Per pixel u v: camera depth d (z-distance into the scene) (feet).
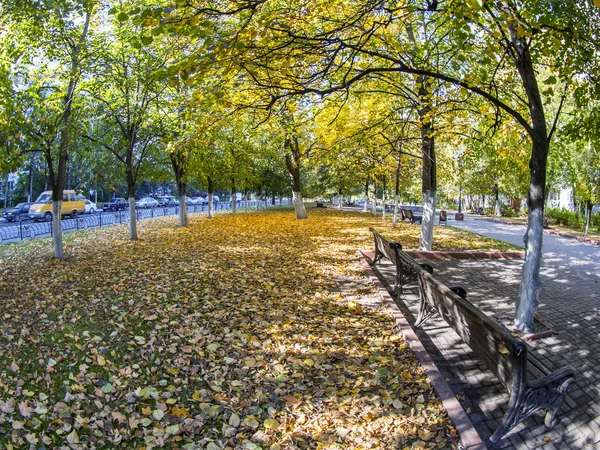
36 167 111.24
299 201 74.84
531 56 20.38
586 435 10.43
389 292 22.71
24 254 36.47
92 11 31.24
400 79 30.25
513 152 30.07
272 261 31.32
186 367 13.37
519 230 65.67
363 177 86.99
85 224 70.23
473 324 11.57
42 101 29.66
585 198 60.44
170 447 9.53
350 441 9.64
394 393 11.72
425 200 35.81
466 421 10.09
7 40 26.55
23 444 9.41
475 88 17.81
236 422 10.43
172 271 27.32
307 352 14.55
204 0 12.22
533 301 17.62
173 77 12.55
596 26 17.30
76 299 20.54
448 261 33.99
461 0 12.67
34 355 13.93
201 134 18.42
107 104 38.19
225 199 278.67
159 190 232.32
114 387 11.98
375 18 18.80
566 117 42.80
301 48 15.17
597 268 33.30
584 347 16.24
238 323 17.35
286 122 32.81
